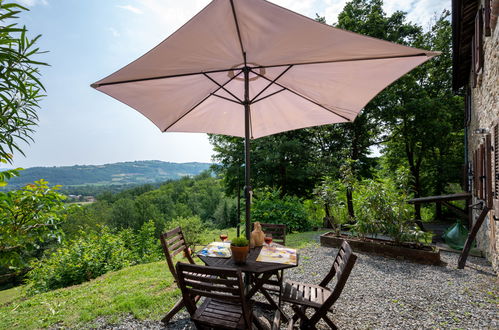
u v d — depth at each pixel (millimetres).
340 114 2879
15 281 14820
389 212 4926
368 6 11211
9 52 1650
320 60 2055
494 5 3227
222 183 14078
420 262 4488
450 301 2988
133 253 12523
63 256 6941
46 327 2650
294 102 2971
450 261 4617
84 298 3439
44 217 2449
